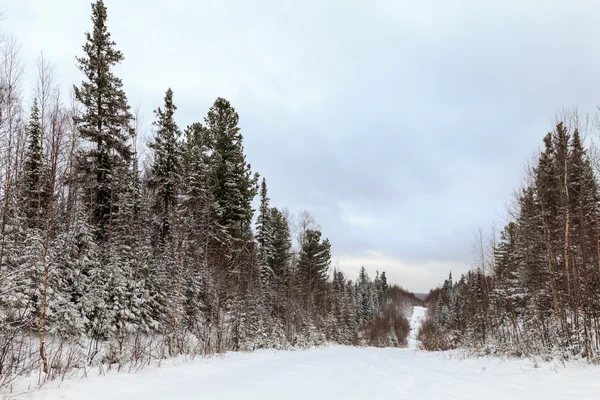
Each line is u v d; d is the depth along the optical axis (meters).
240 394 7.57
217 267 21.52
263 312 27.94
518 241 23.31
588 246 15.95
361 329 74.19
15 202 11.02
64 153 11.52
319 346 31.33
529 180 19.44
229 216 28.89
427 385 9.81
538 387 9.09
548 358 13.81
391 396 8.05
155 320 17.64
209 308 20.97
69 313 13.79
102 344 14.40
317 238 47.00
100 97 20.56
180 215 19.17
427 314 111.81
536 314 18.92
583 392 8.02
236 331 21.58
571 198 15.65
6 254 10.88
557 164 15.94
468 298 40.97
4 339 8.93
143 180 22.53
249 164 32.06
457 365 15.88
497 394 8.48
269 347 24.58
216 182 28.17
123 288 15.92
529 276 19.66
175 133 24.62
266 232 37.72
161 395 7.39
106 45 21.28
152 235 20.98
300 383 9.21
